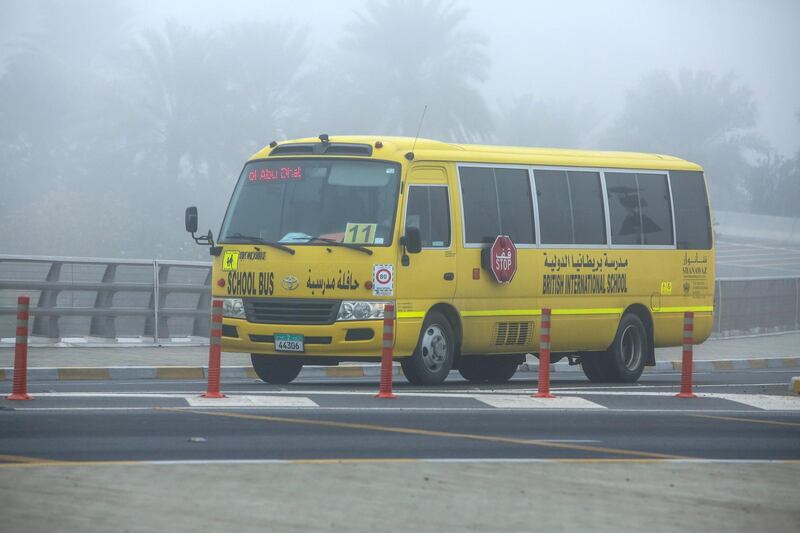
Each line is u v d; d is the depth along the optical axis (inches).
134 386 1854.1
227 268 1884.8
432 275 1865.2
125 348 2434.8
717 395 1855.3
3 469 1036.5
